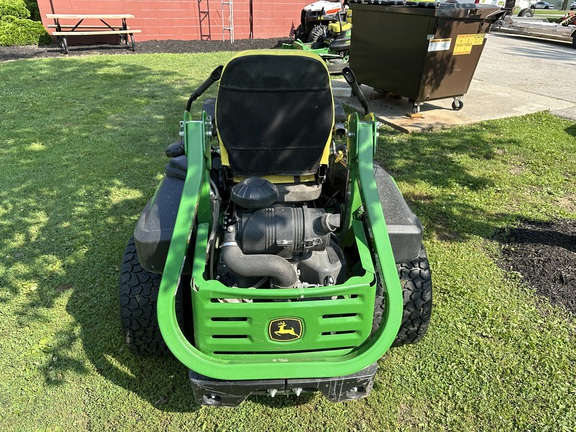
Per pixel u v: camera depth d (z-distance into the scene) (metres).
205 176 2.50
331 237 2.69
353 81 3.12
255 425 2.48
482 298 3.35
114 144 5.96
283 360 2.11
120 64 10.73
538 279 3.53
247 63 2.44
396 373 2.77
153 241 2.36
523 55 13.27
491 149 5.97
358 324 2.13
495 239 4.06
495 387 2.69
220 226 2.63
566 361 2.84
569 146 6.08
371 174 2.51
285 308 2.02
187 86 8.88
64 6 13.31
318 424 2.49
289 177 2.74
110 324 3.11
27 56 11.58
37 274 3.57
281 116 2.56
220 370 2.04
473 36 6.55
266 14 15.75
